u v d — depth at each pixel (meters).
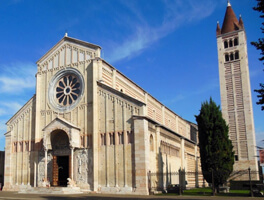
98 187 45.00
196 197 35.34
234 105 74.50
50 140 48.97
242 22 78.06
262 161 42.56
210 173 43.25
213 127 46.22
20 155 53.81
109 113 47.09
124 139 44.88
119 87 55.72
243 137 72.06
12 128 55.72
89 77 50.09
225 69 77.50
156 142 49.88
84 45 51.88
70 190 43.75
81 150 47.53
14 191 50.94
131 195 40.19
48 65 54.69
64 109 51.03
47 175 49.31
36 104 53.50
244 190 52.34
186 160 69.69
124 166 44.00
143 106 44.81
